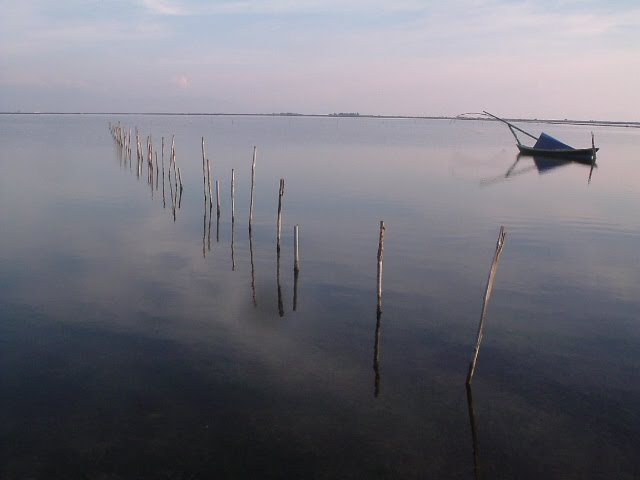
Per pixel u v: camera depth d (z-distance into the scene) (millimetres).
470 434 8625
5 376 10047
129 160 49156
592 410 9297
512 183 38125
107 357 10883
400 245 20188
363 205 28828
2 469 7582
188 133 106750
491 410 9281
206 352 11211
